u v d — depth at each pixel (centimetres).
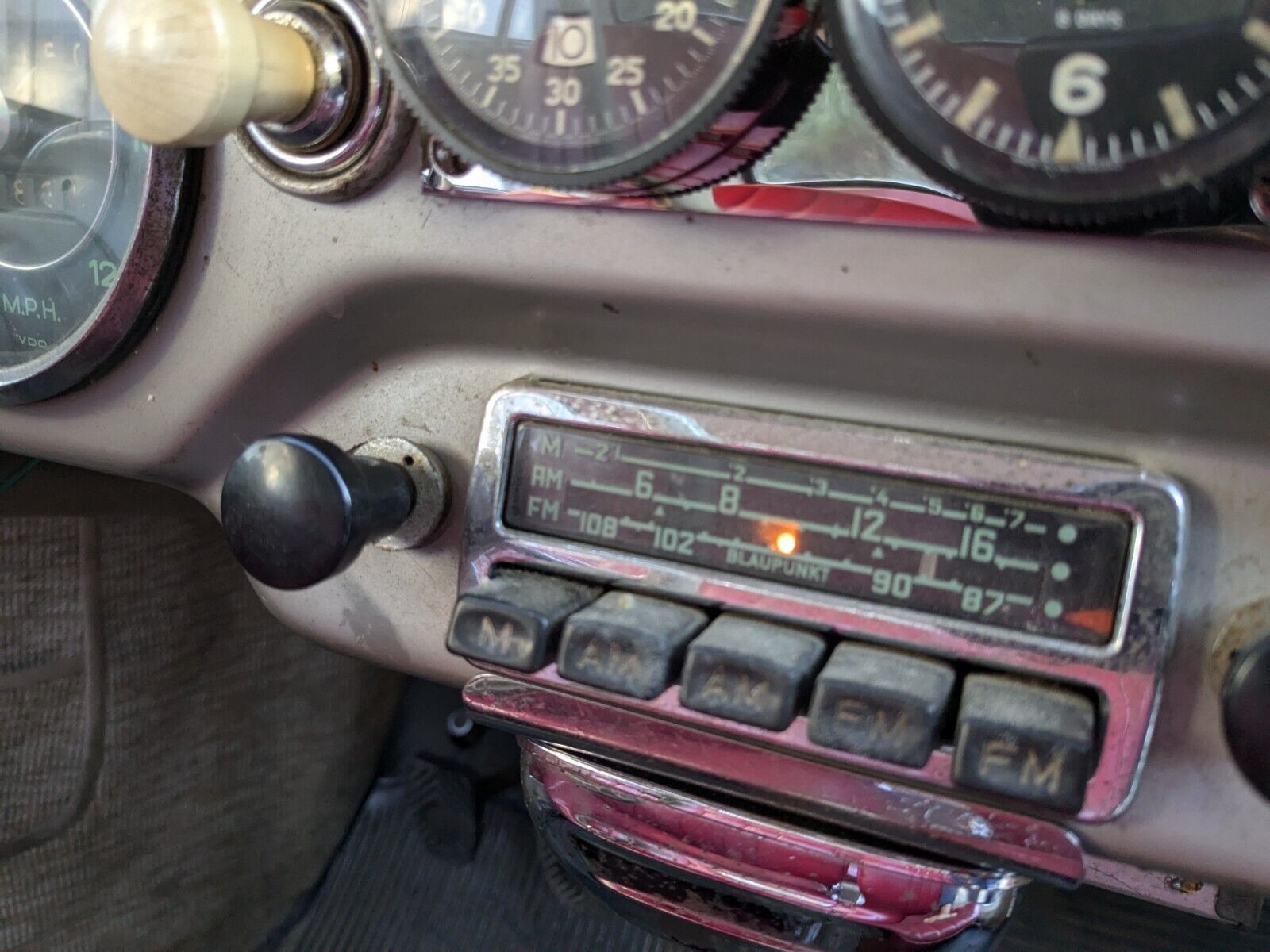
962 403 55
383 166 60
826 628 54
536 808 73
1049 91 43
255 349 68
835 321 54
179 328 69
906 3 44
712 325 57
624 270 57
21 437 77
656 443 58
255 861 121
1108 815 50
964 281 51
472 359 66
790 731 55
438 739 129
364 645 69
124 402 73
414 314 65
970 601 52
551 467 60
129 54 50
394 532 65
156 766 112
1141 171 42
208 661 116
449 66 51
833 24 45
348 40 57
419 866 123
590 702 61
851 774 57
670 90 48
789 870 62
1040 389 53
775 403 58
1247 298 48
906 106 45
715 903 69
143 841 112
